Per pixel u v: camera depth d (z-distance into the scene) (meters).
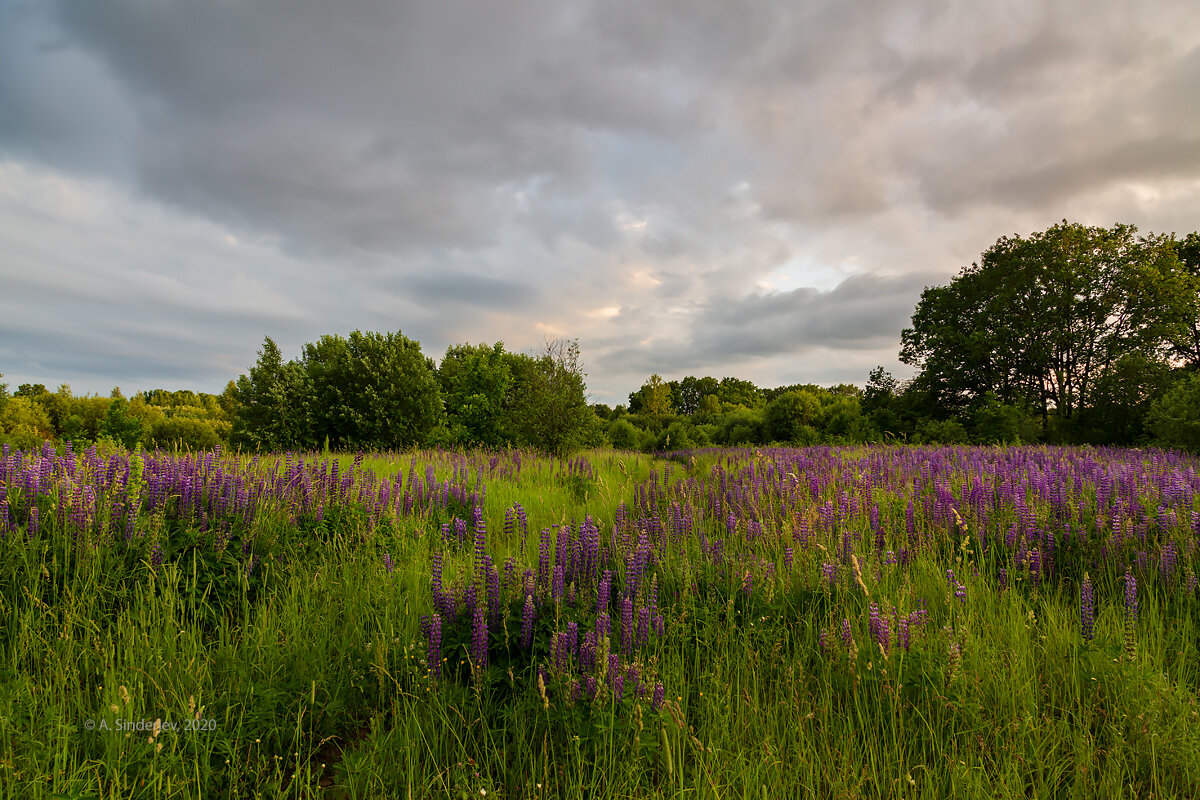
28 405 49.03
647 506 8.79
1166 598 5.00
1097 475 8.63
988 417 25.97
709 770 2.96
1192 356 33.97
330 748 3.37
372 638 4.27
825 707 3.55
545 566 4.85
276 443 23.66
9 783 2.66
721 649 4.21
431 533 7.25
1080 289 31.33
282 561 5.66
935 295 39.69
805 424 42.41
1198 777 2.91
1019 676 3.81
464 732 3.38
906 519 6.95
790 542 6.05
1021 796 2.84
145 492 5.78
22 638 3.80
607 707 3.25
